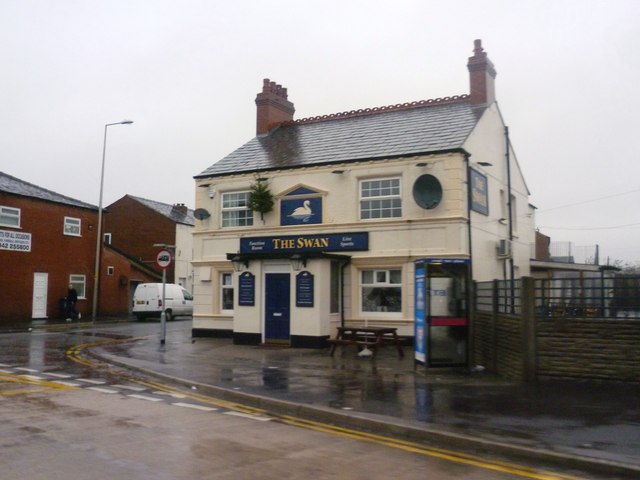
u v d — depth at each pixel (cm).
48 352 1741
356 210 2002
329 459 679
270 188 2169
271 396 1038
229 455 686
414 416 875
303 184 2091
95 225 3653
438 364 1324
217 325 2222
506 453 714
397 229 1917
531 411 909
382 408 934
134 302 3456
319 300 1842
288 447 730
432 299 1335
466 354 1344
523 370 1179
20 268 3139
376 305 1959
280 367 1417
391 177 1967
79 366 1455
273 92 2627
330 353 1655
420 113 2259
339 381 1206
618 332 1127
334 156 2088
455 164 1853
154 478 595
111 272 3766
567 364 1159
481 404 963
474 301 1520
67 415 877
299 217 2092
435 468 654
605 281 1145
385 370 1366
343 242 1992
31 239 3209
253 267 1977
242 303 1981
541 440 741
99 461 647
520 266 2480
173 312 3494
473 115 2103
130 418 870
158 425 830
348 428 855
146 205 4834
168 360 1540
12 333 2472
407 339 1872
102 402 989
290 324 1886
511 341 1246
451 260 1344
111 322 3266
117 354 1670
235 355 1659
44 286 3281
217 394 1109
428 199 1853
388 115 2330
